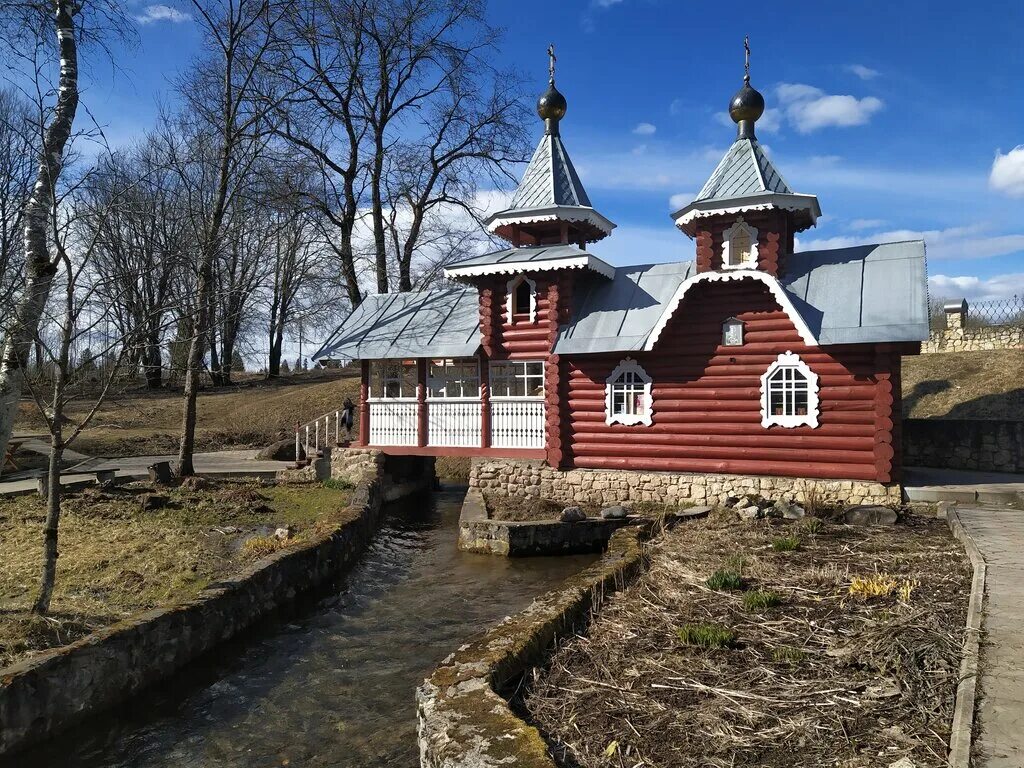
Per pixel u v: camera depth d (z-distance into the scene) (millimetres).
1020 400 19500
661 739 4945
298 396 33031
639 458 15469
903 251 14320
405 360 20578
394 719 6879
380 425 18719
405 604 10461
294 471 18656
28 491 15180
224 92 19344
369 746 6398
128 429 29656
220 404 34781
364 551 13680
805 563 9016
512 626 6930
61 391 7816
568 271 16031
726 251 14984
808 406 13812
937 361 23562
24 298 9070
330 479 18281
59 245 7730
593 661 6426
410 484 20000
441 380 19156
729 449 14602
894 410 13250
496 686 5812
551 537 13266
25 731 5973
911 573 8250
